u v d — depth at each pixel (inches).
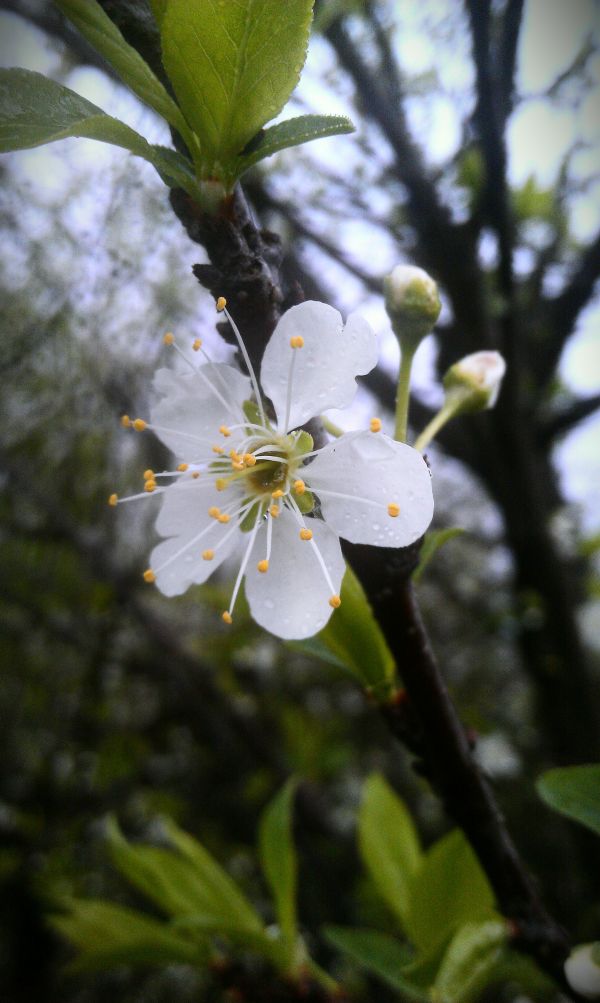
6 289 4.8
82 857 9.0
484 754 7.7
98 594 8.3
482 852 2.2
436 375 5.8
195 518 2.4
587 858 5.4
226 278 1.9
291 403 2.1
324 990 3.2
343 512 2.0
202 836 8.7
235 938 3.1
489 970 2.1
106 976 9.2
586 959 2.1
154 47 1.8
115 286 4.5
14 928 9.8
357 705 9.1
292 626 2.1
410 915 2.7
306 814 7.4
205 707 8.2
